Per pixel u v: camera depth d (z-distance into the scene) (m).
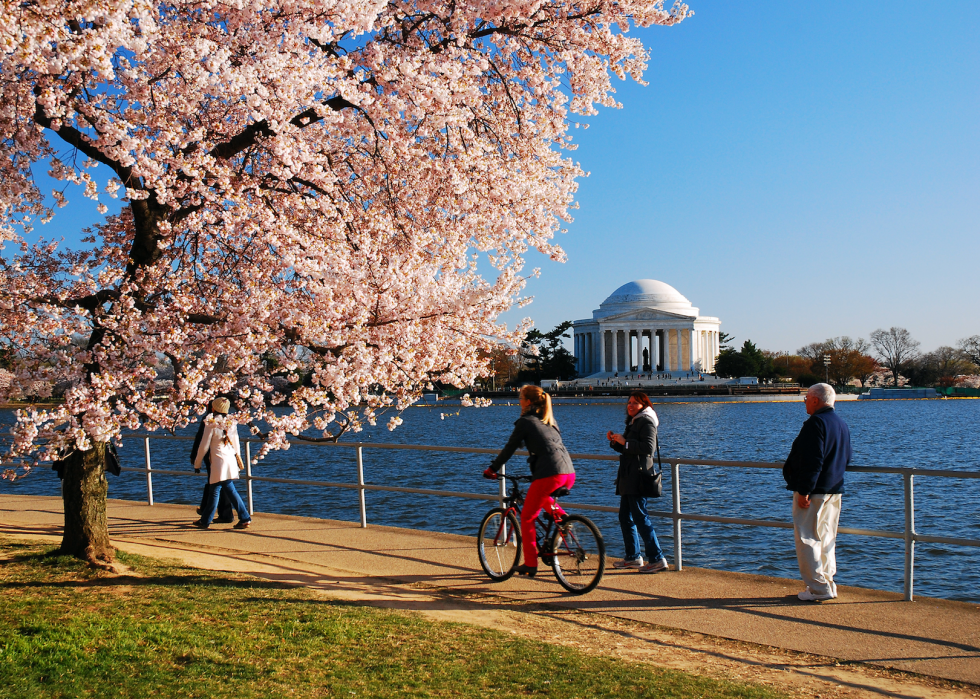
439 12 11.34
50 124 9.09
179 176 10.02
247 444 14.80
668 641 7.98
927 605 8.95
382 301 9.85
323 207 10.84
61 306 9.42
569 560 9.64
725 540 19.67
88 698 6.07
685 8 12.08
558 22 12.09
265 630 7.73
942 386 161.50
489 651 7.44
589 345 174.00
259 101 9.30
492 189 11.59
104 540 10.62
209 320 9.52
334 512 24.39
